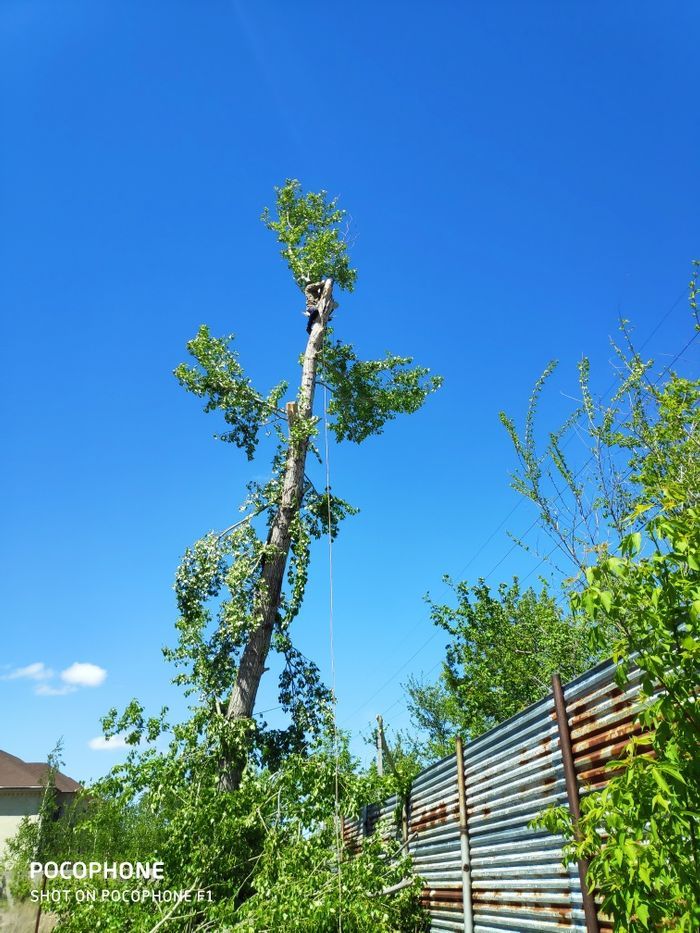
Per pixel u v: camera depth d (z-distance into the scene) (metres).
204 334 15.66
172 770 11.15
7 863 26.75
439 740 26.52
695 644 2.89
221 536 14.25
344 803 10.66
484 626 17.27
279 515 14.51
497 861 7.44
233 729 11.98
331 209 18.55
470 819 8.40
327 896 8.41
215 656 13.28
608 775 5.28
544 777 6.43
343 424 18.31
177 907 9.34
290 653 14.47
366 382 17.86
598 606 3.12
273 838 10.01
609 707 5.33
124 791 10.92
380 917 8.55
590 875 3.17
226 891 9.91
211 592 13.95
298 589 13.52
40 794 39.03
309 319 17.14
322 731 13.07
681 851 2.80
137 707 11.51
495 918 7.44
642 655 3.05
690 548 2.95
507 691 16.11
